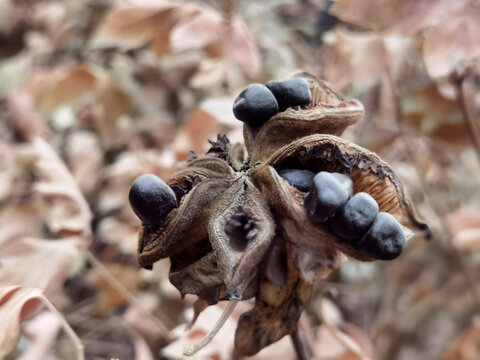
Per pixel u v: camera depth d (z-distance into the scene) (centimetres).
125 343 32
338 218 17
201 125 26
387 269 34
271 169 17
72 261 23
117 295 29
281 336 18
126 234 29
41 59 42
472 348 28
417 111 28
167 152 28
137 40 27
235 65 30
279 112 18
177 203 18
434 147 30
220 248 17
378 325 33
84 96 35
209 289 18
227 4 30
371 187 18
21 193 35
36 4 48
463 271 29
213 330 18
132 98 34
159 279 28
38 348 27
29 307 20
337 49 28
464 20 22
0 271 23
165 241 18
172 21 26
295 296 18
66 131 39
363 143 30
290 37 38
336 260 18
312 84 19
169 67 37
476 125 28
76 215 24
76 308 32
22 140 40
